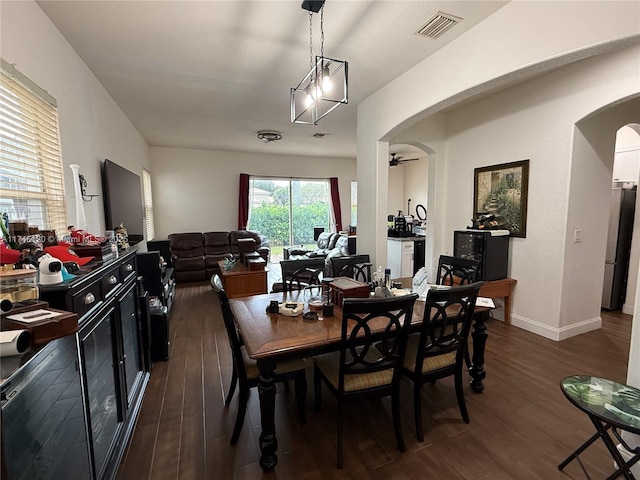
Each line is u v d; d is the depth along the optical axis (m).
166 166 6.75
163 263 4.21
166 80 3.21
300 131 5.44
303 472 1.64
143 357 2.45
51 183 2.00
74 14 2.06
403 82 3.13
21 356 0.91
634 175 3.94
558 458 1.72
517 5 2.06
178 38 2.43
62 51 2.27
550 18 1.90
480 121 3.88
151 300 3.10
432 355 1.86
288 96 3.71
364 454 1.76
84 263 1.53
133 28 2.27
